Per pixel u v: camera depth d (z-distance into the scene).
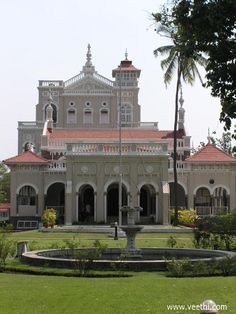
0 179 106.88
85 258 19.88
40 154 72.25
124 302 13.30
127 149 60.56
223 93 14.88
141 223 59.78
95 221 59.81
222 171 64.00
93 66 87.19
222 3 14.10
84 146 60.69
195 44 14.95
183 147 70.81
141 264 20.28
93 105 86.56
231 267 19.22
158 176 60.69
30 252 24.45
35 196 64.19
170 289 15.15
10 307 12.82
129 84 86.88
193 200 63.72
